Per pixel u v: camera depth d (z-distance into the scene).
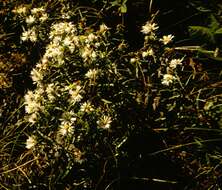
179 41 0.71
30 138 0.61
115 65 0.66
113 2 0.77
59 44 0.67
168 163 0.62
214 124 0.63
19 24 0.81
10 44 0.80
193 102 0.64
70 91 0.61
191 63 0.65
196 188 0.60
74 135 0.60
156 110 0.63
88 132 0.60
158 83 0.65
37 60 0.76
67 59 0.65
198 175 0.60
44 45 0.74
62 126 0.59
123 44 0.68
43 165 0.63
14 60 0.76
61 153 0.60
